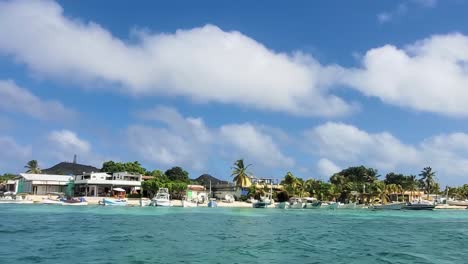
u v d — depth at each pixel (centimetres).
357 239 3706
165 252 2656
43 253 2559
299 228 4834
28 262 2253
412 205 11894
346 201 15338
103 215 6488
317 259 2517
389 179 19512
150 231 4034
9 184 14112
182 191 12462
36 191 12781
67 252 2603
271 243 3266
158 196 10656
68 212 7100
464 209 15000
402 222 6475
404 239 3769
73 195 12800
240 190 13738
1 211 7119
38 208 8294
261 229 4597
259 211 9438
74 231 3897
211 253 2659
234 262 2348
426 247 3152
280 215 7831
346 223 5934
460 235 4222
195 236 3678
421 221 6831
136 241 3206
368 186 16200
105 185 12338
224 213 8075
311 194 14838
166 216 6594
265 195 13275
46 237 3384
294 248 3000
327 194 14938
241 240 3438
